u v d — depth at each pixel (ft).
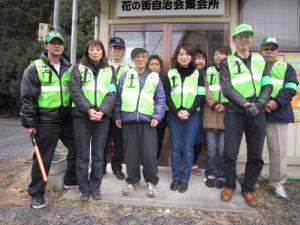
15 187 14.90
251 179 12.65
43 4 80.43
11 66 74.23
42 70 12.16
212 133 14.26
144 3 17.43
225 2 16.99
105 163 15.46
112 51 14.78
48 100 12.28
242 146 16.72
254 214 12.23
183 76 13.61
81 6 69.31
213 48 17.13
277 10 17.19
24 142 34.60
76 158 13.09
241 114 12.32
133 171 13.29
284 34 17.13
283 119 13.75
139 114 12.84
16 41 78.69
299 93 16.52
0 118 75.56
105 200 12.89
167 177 15.46
